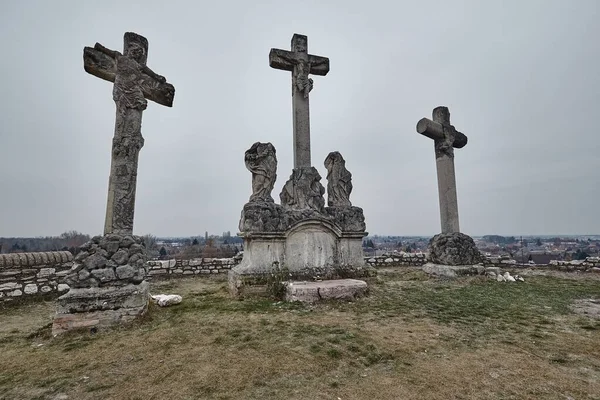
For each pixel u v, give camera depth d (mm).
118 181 6285
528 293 8031
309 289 6949
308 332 4957
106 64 6633
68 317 5199
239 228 8703
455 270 10289
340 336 4762
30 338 5020
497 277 10008
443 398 3070
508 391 3197
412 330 5070
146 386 3303
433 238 11477
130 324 5469
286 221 8523
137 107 6641
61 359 4066
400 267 13594
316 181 9469
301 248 8688
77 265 5617
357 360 3928
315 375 3525
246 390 3207
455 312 6191
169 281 10484
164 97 7145
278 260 8344
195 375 3520
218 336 4785
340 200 9758
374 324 5395
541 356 4051
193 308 6543
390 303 6891
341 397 3076
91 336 4984
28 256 8039
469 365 3781
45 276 7887
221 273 11977
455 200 11602
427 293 7988
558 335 4848
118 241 5938
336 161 9984
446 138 11867
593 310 6367
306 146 9852
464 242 10898
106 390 3240
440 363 3844
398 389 3227
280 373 3562
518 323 5473
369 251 16391
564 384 3336
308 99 10117
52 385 3367
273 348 4285
